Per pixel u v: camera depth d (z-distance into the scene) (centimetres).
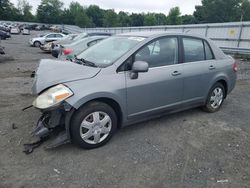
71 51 916
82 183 287
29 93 629
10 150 349
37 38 2334
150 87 396
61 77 348
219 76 504
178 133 421
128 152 355
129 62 379
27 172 304
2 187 278
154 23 9469
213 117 500
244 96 675
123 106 373
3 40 3028
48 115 353
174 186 288
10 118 456
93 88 339
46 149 353
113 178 298
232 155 357
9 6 9256
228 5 7488
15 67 1054
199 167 325
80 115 338
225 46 2139
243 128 451
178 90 439
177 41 443
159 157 345
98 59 401
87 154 346
